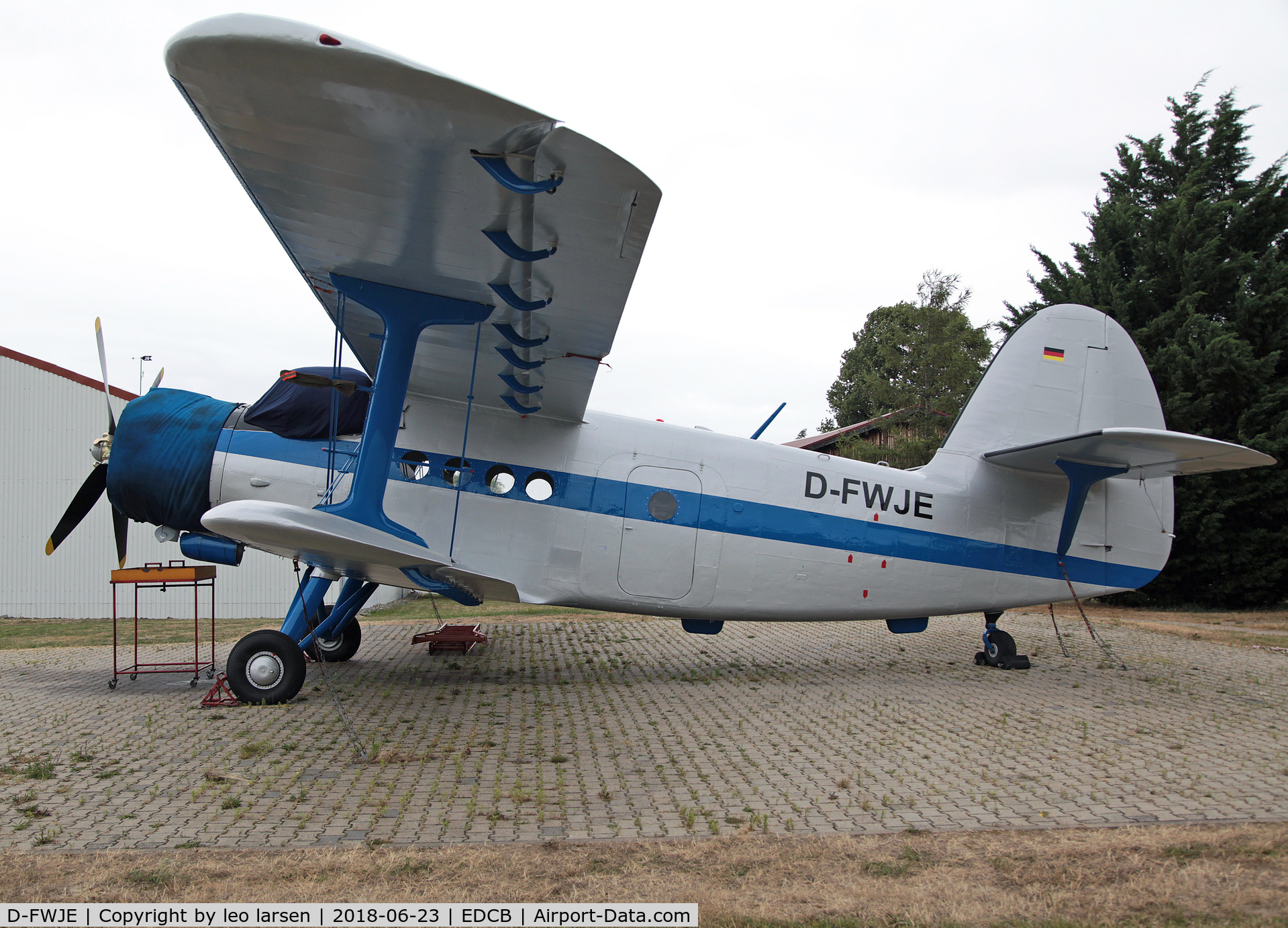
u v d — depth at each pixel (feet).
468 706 23.77
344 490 24.44
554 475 26.37
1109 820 14.51
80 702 23.97
